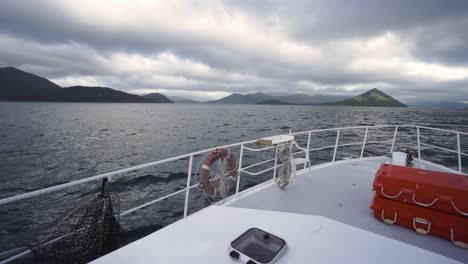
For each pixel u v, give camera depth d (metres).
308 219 1.71
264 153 13.04
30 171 10.74
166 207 6.95
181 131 25.73
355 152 13.22
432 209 2.56
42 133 23.20
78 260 2.40
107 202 2.41
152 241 1.49
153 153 14.49
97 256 2.41
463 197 2.37
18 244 5.23
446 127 30.56
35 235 5.57
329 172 4.64
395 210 2.76
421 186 2.57
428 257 1.35
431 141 18.12
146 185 8.77
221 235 1.55
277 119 46.34
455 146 16.41
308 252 1.38
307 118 49.53
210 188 2.90
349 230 1.58
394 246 1.44
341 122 38.06
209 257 1.34
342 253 1.37
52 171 10.77
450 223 2.46
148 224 6.06
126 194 7.95
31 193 1.80
